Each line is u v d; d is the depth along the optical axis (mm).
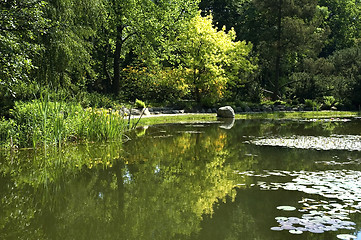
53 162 6289
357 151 7375
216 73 22531
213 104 22859
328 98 27188
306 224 3148
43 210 3699
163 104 21312
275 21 30047
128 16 21297
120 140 9164
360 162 6121
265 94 31438
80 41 11477
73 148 7812
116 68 22328
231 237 2902
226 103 23734
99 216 3500
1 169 5688
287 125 14523
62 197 4180
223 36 24219
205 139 9578
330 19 42719
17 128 7852
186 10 25250
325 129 12648
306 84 27984
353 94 27203
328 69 27438
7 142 7426
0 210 3707
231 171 5531
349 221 3205
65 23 10680
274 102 26078
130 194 4281
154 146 8266
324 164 5965
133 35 22969
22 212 3639
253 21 35281
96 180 5008
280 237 2873
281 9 27609
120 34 21500
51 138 7637
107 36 21578
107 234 3004
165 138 9773
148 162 6355
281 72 34719
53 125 7793
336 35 42969
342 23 42781
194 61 22266
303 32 26062
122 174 5395
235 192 4285
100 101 16734
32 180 5023
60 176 5258
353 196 3998
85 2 11672
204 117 18891
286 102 27641
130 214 3533
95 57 23094
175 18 24047
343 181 4695
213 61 23031
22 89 9727
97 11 12352
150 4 21641
